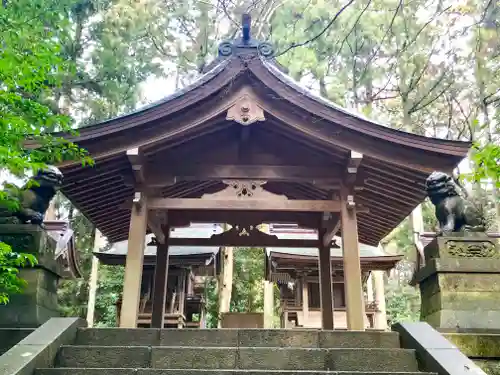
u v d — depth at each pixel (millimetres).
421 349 4844
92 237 19375
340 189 7977
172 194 9992
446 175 6898
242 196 7852
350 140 7547
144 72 15562
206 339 5336
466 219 6672
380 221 10445
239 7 8922
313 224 10078
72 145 6203
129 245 7371
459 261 6293
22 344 4703
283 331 5363
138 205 7672
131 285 7086
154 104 7367
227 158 8227
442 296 6148
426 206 22969
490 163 4973
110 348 4906
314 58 11727
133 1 14844
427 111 17844
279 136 8156
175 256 14672
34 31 6043
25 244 6078
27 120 5562
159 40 15859
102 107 15531
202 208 7785
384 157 7492
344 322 15797
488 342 5496
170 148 7910
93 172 7770
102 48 14664
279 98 7488
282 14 10766
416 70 13594
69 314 19953
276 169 8008
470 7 11898
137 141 7375
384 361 4887
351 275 7344
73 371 4395
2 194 5223
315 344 5320
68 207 19469
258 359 4871
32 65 5371
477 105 14492
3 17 5766
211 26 14961
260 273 25391
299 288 16688
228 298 19359
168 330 5379
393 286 26062
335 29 12016
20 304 5844
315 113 7473
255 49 7832
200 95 7406
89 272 20594
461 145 7273
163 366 4828
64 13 10898
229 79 7438
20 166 5215
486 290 6156
